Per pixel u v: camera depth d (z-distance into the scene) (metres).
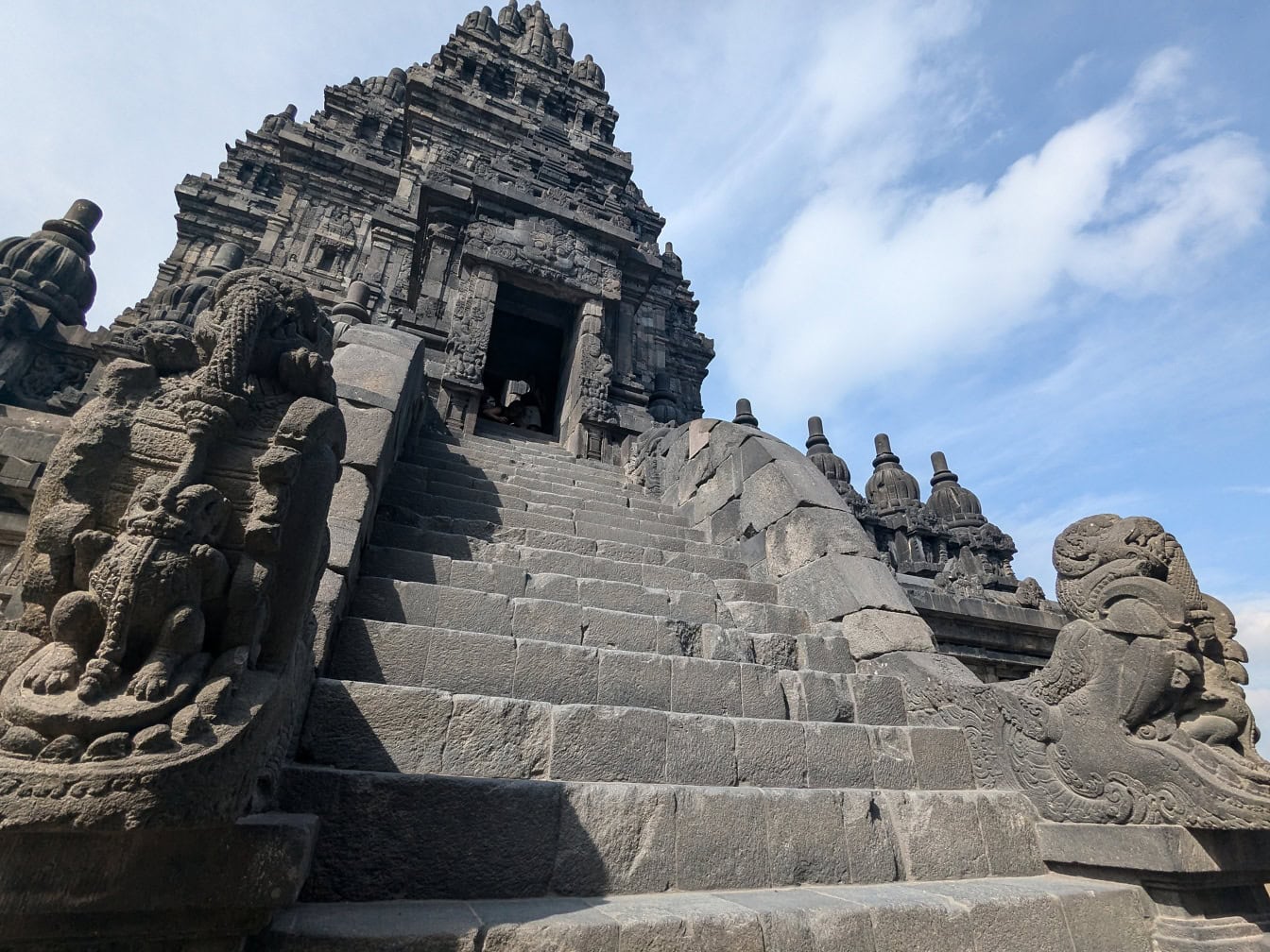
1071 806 3.63
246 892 1.73
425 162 18.02
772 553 6.47
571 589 4.91
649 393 15.33
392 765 2.81
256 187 22.28
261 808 2.13
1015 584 14.47
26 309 7.13
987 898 2.86
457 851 2.46
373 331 7.13
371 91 25.59
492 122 19.02
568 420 11.59
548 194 14.01
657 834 2.79
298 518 2.19
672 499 8.76
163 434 2.10
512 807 2.61
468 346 10.72
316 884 2.22
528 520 6.39
